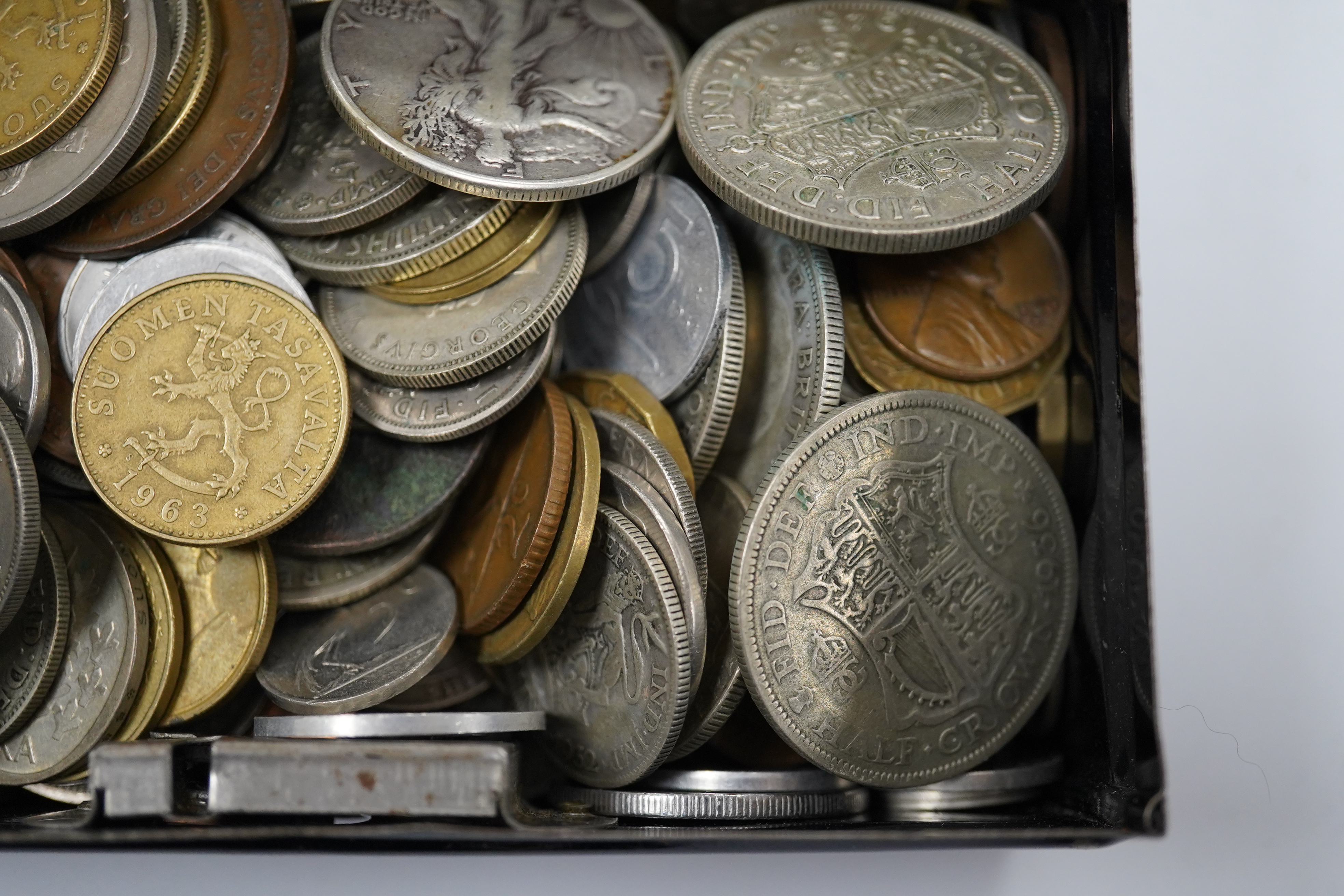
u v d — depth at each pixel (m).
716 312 0.24
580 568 0.23
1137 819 0.22
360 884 0.24
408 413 0.24
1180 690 0.24
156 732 0.23
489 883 0.24
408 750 0.22
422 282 0.24
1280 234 0.25
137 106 0.23
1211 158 0.25
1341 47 0.25
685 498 0.23
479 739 0.23
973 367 0.24
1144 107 0.25
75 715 0.23
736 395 0.24
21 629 0.23
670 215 0.24
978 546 0.23
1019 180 0.23
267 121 0.23
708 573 0.23
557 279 0.24
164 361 0.23
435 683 0.24
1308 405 0.24
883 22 0.24
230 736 0.24
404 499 0.24
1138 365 0.23
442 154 0.23
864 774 0.23
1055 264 0.24
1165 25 0.25
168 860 0.24
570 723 0.23
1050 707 0.24
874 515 0.23
